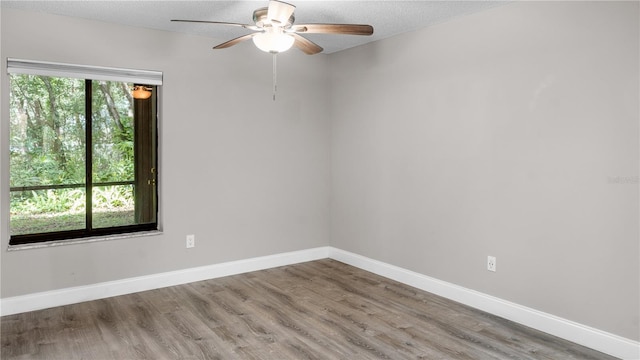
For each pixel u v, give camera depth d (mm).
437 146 3842
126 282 3873
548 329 3084
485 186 3475
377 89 4414
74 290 3641
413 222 4102
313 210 4996
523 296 3250
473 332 3102
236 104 4391
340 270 4633
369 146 4543
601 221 2805
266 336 3029
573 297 2959
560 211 3012
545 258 3107
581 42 2867
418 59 3977
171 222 4082
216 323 3244
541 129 3100
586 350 2832
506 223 3342
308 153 4922
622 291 2721
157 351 2801
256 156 4551
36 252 3484
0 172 3350
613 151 2736
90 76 3656
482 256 3518
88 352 2781
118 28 3752
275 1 2381
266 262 4672
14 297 3410
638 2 2607
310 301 3715
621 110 2697
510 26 3258
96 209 3887
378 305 3627
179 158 4094
